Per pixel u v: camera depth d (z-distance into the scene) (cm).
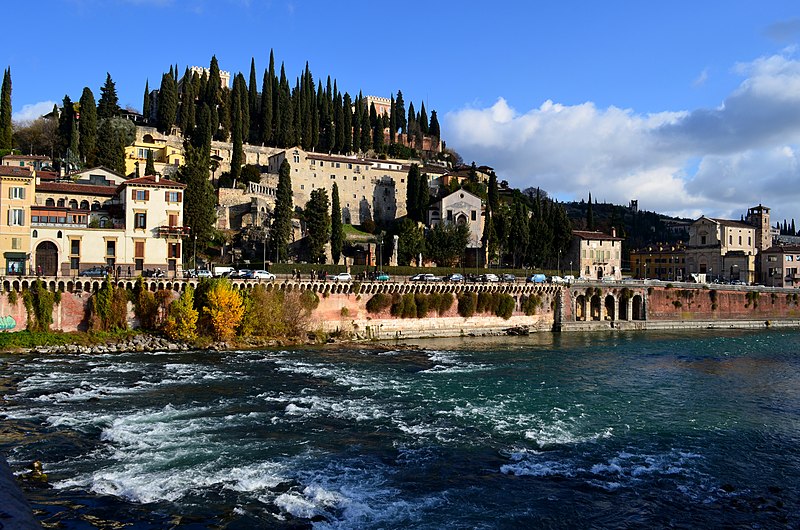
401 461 4272
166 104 19762
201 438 4625
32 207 10281
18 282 8756
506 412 5684
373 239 17350
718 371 8212
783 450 4734
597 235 18938
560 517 3462
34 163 13600
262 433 4797
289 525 3228
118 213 11281
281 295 10194
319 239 14738
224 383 6606
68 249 10219
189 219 12331
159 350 8838
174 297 9594
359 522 3306
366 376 7288
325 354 9019
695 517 3525
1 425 4816
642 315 14800
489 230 16962
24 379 6525
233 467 4031
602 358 9288
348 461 4231
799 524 3453
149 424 4950
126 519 3212
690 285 15362
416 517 3397
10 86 15562
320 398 6038
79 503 3388
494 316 12775
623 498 3753
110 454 4216
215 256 13775
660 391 6812
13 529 1163
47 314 8819
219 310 9381
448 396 6297
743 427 5353
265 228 14962
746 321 15525
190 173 12512
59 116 17525
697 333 13612
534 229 17850
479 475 4053
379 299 11319
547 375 7656
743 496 3834
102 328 9112
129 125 18212
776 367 8606
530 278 14388
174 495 3550
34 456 4138
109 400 5709
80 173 13425
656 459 4459
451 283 12269
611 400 6297
